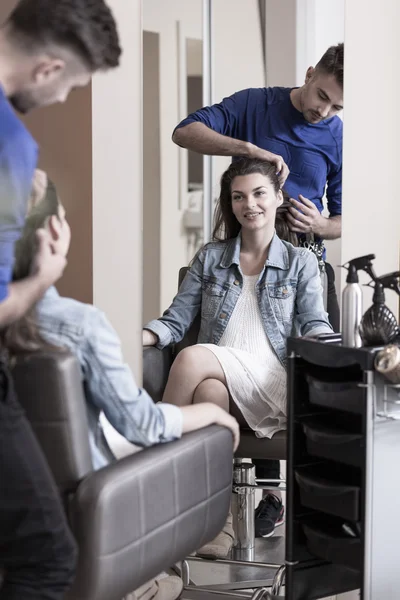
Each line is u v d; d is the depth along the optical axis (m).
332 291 2.58
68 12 1.95
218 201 2.70
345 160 2.54
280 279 2.57
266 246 2.61
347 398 1.87
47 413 1.58
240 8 2.73
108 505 1.56
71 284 2.52
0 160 1.84
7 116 1.85
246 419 2.39
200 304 2.71
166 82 2.85
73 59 1.99
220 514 1.93
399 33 2.46
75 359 1.61
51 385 1.57
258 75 2.72
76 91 2.44
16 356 1.59
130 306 2.53
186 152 2.88
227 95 2.78
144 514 1.65
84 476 1.61
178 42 2.83
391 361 1.77
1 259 1.81
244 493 2.59
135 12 2.47
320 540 1.95
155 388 2.63
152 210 2.88
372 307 1.91
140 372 2.55
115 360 1.71
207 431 1.88
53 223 1.88
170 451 1.75
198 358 2.42
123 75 2.47
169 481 1.73
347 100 2.53
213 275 2.66
